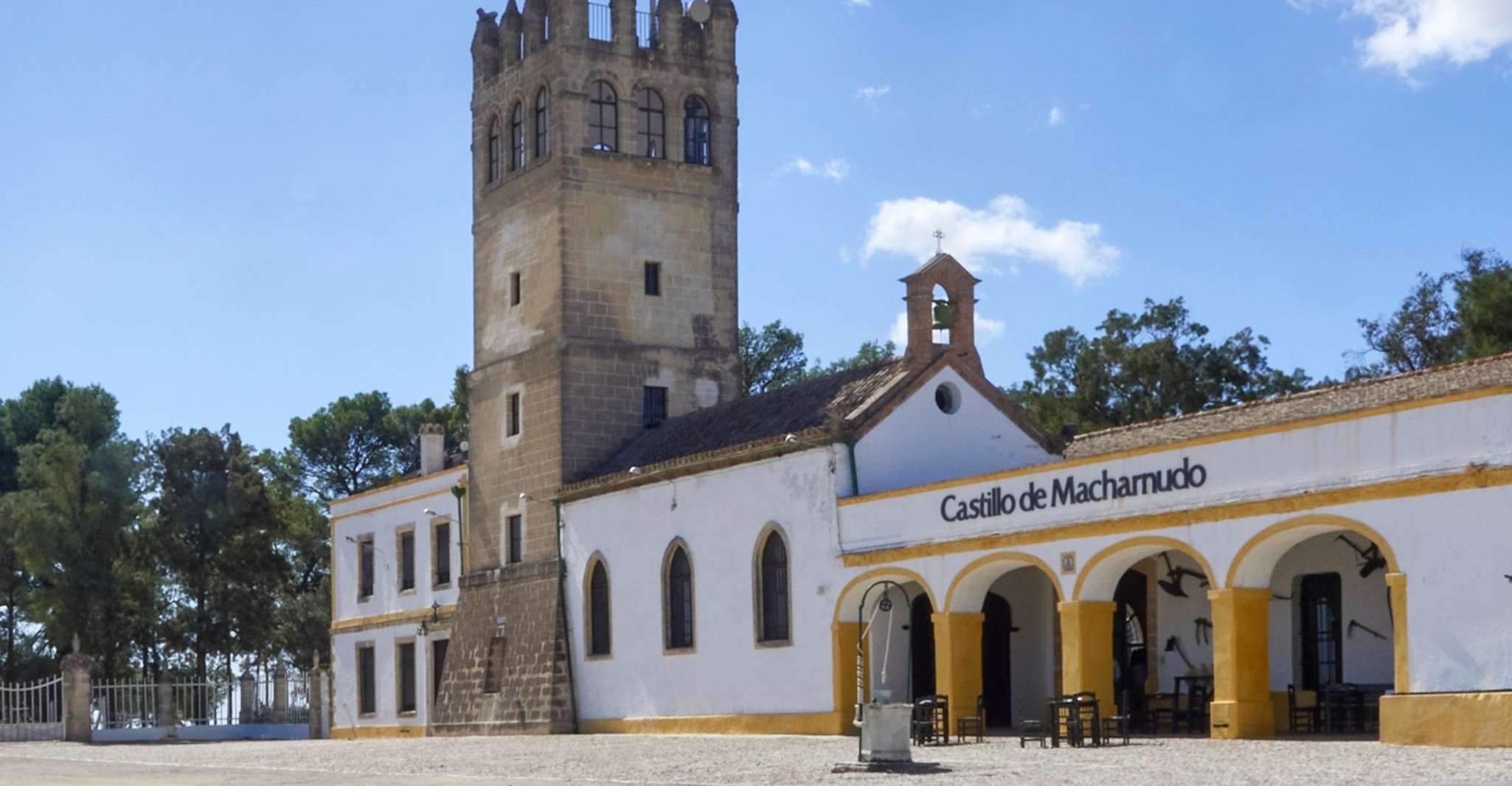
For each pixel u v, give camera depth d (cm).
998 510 3672
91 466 7181
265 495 7681
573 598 4956
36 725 5572
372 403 9862
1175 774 2453
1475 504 2808
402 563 6059
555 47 5156
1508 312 6041
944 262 4353
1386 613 3478
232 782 2986
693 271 5278
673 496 4594
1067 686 3481
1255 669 3195
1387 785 2191
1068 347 7575
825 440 4084
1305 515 3067
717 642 4391
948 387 4291
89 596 6969
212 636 7388
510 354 5297
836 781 2597
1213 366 7044
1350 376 6800
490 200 5441
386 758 3684
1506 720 2717
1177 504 3309
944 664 3741
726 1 5434
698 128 5369
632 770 3003
